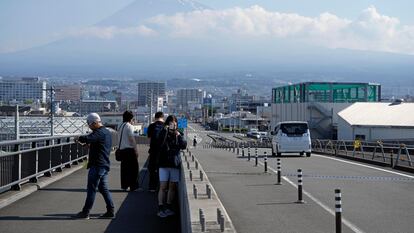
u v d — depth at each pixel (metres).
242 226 10.78
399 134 56.41
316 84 80.69
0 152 13.62
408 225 10.92
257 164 27.11
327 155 37.44
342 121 63.38
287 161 30.36
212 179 19.89
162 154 12.14
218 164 27.69
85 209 11.61
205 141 101.00
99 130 11.57
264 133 116.88
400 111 61.25
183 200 9.82
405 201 14.25
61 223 11.04
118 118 94.19
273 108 96.69
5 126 50.16
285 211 12.64
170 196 12.23
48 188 16.19
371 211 12.62
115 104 185.25
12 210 12.35
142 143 57.72
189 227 7.09
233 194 15.66
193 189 9.45
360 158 30.52
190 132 152.62
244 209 12.93
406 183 18.61
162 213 11.99
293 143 34.31
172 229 10.72
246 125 165.12
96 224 11.09
